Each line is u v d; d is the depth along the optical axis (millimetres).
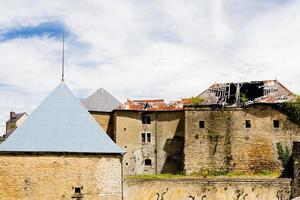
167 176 43625
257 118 45156
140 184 38094
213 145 45250
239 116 45438
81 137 34125
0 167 32250
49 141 33438
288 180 38281
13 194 32062
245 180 38469
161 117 48781
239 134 45156
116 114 48375
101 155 33531
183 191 38406
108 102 51531
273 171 44094
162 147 48188
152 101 50062
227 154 44938
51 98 36219
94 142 33969
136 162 47750
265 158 44438
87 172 33156
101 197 33062
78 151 33156
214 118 45719
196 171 44906
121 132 48031
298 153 38844
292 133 44500
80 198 32719
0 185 32031
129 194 37688
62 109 35625
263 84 47656
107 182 33312
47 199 32344
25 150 32562
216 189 38438
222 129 45406
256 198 38156
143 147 48312
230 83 48406
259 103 45188
